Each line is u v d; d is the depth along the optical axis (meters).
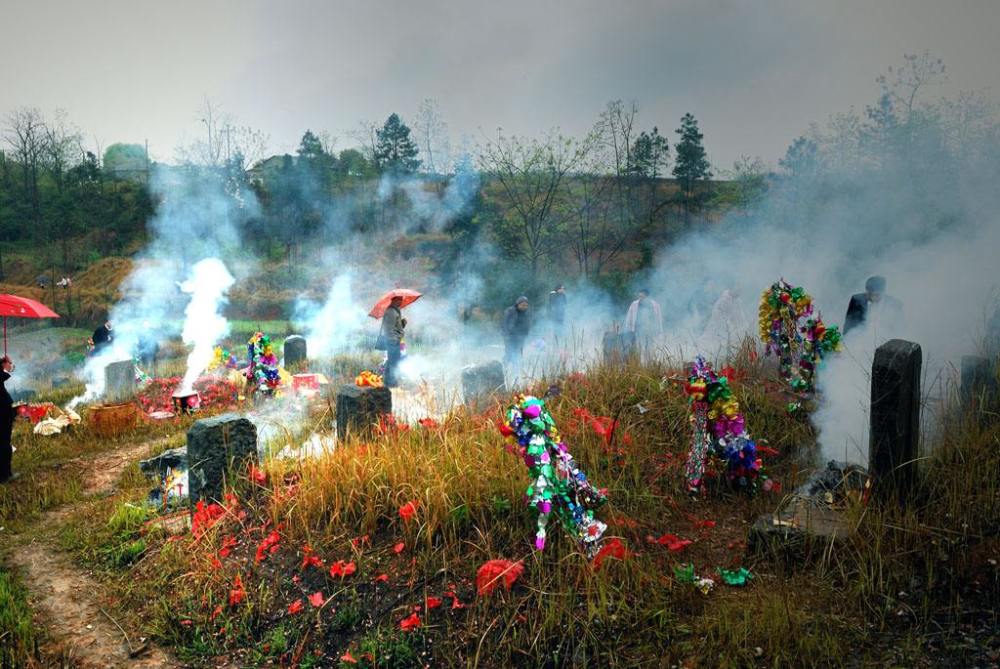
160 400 12.97
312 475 6.22
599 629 4.25
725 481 5.92
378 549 5.30
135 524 6.68
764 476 5.80
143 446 10.23
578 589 4.55
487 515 5.40
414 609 4.67
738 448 5.74
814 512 4.95
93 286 45.38
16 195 61.47
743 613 4.16
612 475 6.12
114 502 7.50
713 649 3.93
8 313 9.00
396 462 6.07
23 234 59.06
